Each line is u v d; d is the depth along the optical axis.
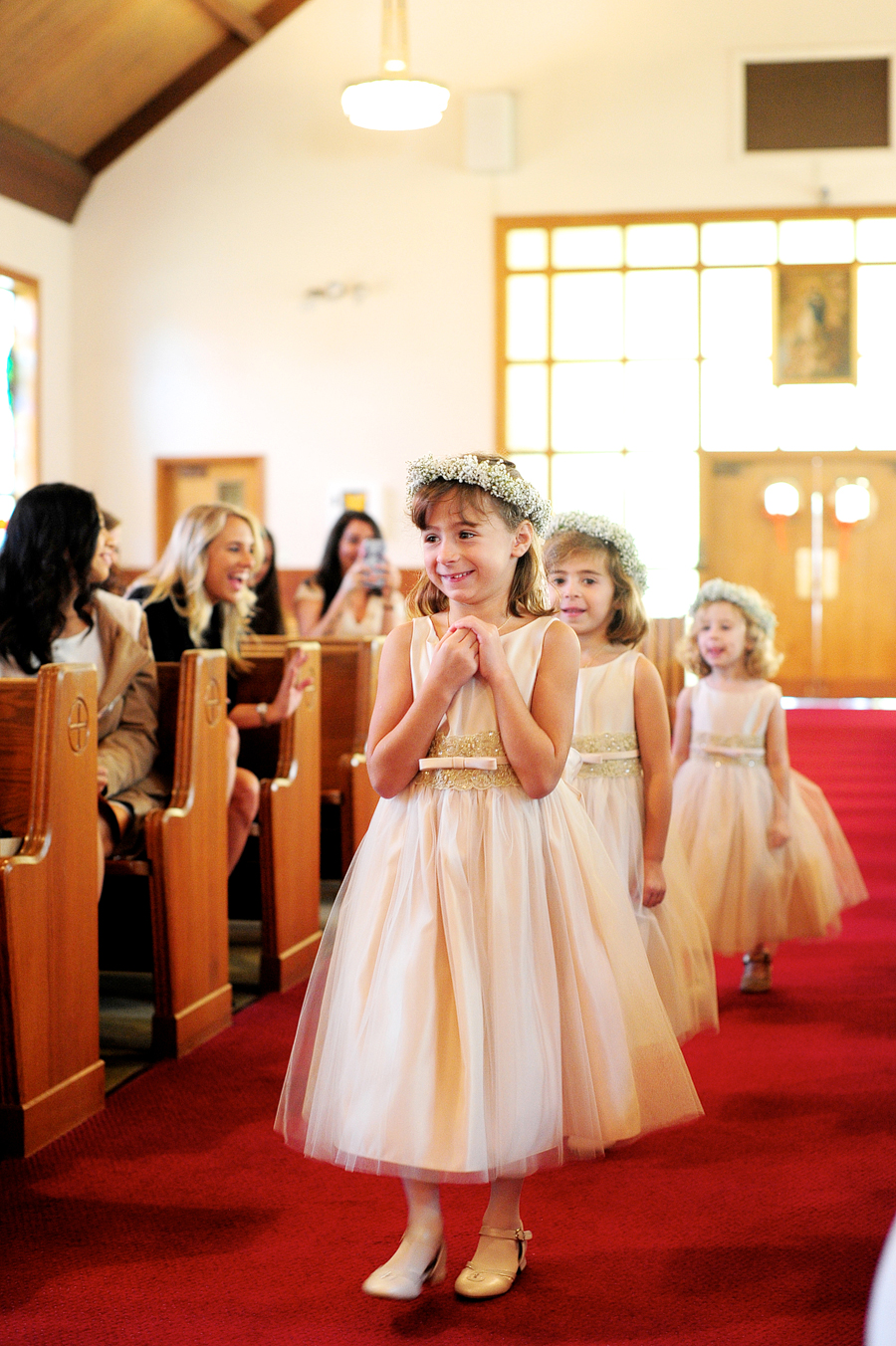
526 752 1.86
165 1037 3.01
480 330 10.87
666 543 10.95
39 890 2.48
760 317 10.75
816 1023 3.24
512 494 1.91
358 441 11.04
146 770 3.26
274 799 3.55
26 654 3.06
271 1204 2.22
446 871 1.83
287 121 10.95
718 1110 2.65
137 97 10.76
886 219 10.52
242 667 4.01
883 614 10.99
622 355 10.86
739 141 10.55
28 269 10.68
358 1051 1.80
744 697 3.54
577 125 10.69
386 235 10.91
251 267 11.08
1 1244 2.07
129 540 11.34
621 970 1.98
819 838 3.64
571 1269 1.97
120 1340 1.77
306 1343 1.76
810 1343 1.75
